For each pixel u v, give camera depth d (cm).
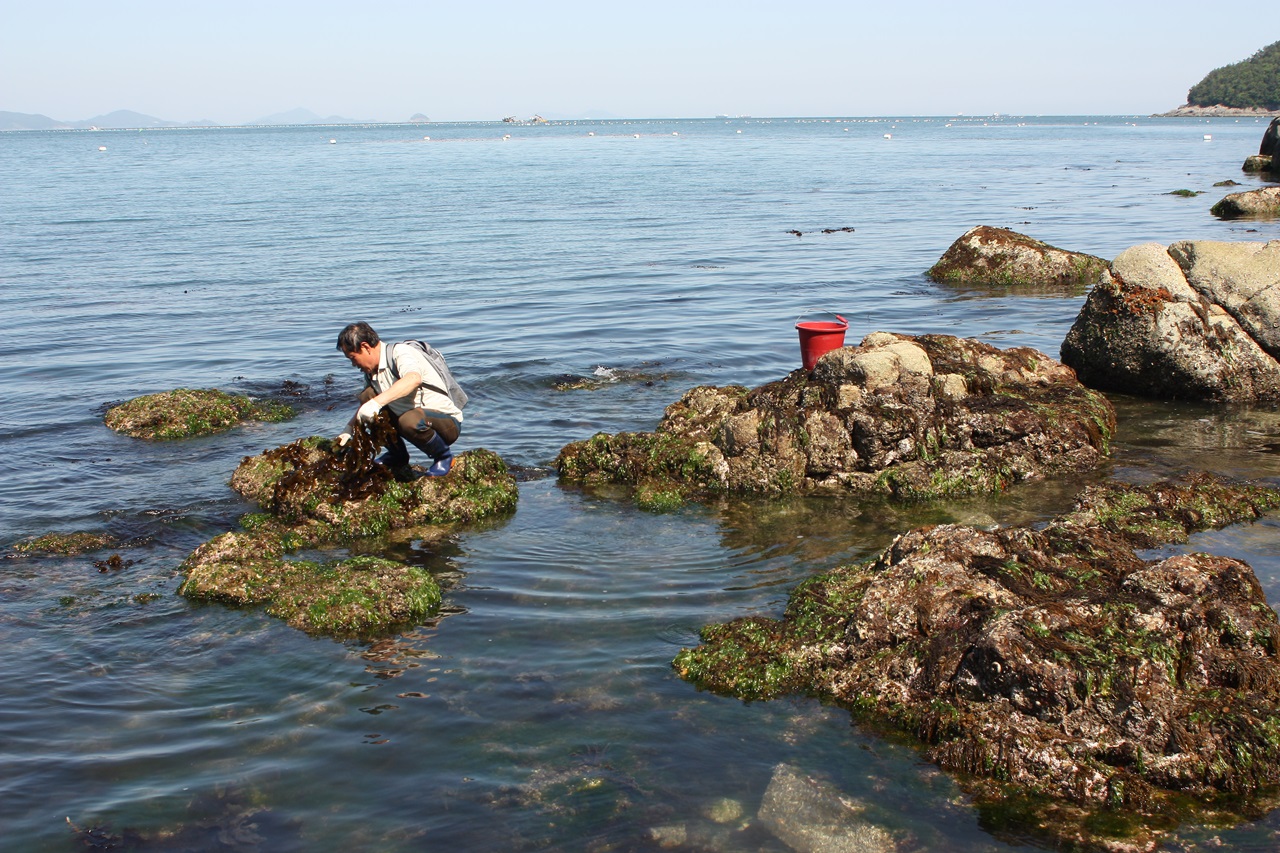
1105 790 540
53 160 10081
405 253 2886
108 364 1612
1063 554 750
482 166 8094
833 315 1945
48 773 567
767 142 13475
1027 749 561
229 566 812
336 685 661
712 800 541
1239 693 595
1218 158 7538
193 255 2875
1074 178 5597
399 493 960
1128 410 1291
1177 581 664
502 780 559
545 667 680
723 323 1880
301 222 3753
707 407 1164
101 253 2903
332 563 840
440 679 666
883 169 6806
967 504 981
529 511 986
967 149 10250
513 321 1925
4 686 659
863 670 649
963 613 648
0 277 2473
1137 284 1356
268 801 543
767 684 650
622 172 6844
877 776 563
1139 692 583
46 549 879
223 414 1270
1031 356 1233
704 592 791
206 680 670
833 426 1036
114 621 754
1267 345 1330
